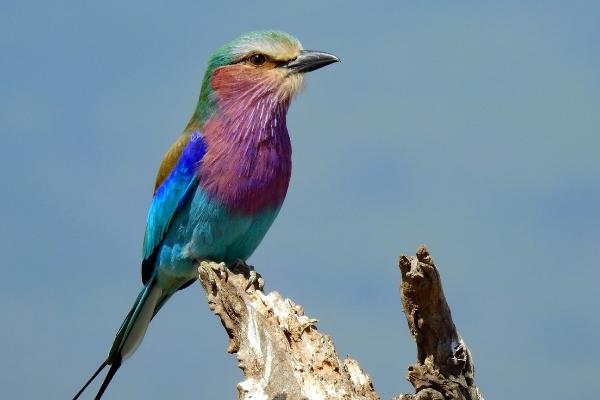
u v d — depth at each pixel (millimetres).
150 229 12438
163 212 12156
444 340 8539
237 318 9305
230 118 11883
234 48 12180
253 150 11758
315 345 8773
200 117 12227
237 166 11703
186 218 12039
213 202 11773
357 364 8758
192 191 11930
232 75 12055
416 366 8617
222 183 11719
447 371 8578
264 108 11875
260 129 11820
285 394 8562
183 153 11984
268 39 12172
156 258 12539
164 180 12250
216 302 9625
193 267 12359
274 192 11930
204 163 11805
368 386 8617
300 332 8844
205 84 12289
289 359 8719
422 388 8602
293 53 12133
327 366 8648
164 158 12469
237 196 11734
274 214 12117
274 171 11844
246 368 8922
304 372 8625
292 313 9008
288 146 12086
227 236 11938
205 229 11898
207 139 11906
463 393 8586
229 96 11992
